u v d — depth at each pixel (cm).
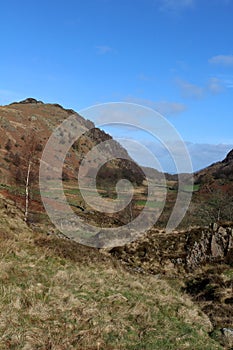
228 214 3931
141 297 1277
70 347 823
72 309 1012
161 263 2469
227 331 1176
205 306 1562
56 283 1148
